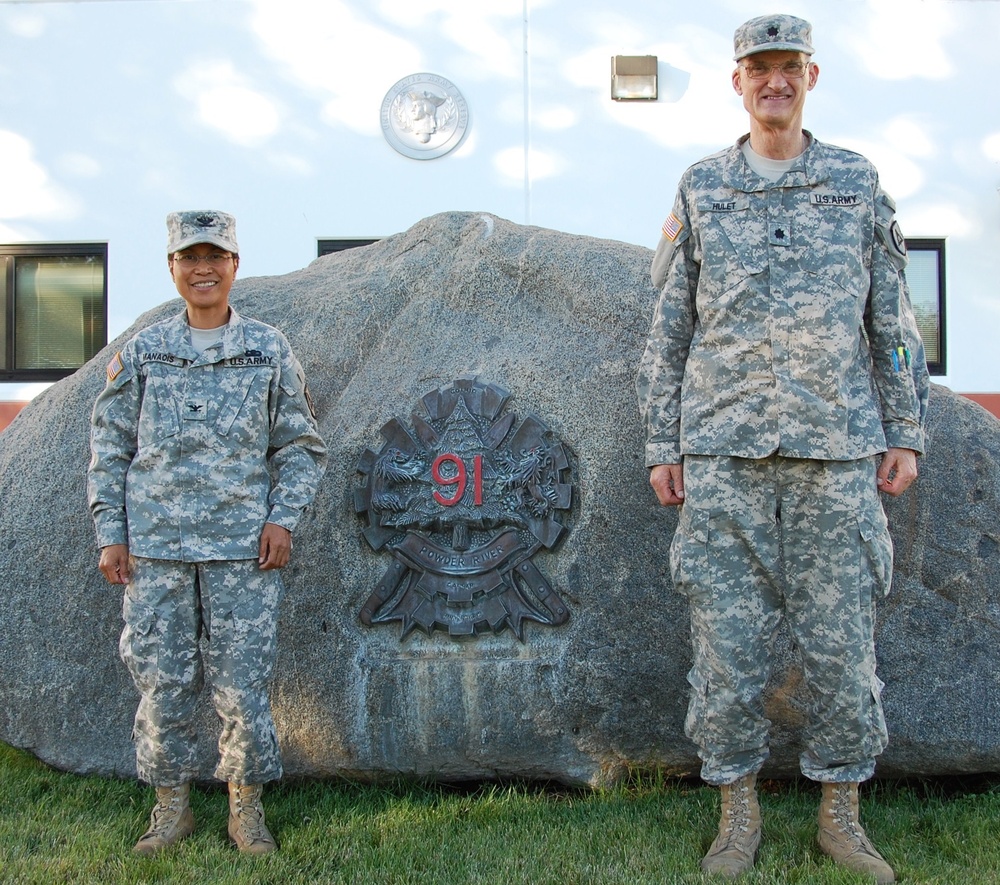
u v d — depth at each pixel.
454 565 3.53
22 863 2.89
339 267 4.29
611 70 8.74
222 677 2.93
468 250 4.01
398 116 8.81
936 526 3.41
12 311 9.38
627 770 3.45
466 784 3.58
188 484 2.96
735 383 2.78
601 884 2.71
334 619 3.54
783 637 3.35
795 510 2.77
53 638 3.67
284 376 3.11
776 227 2.79
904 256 2.86
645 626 3.42
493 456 3.57
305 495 3.05
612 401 3.59
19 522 3.76
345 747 3.48
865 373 2.83
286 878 2.78
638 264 3.85
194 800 3.39
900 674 3.35
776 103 2.78
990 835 3.01
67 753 3.64
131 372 3.04
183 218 3.03
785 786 3.45
